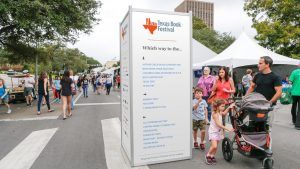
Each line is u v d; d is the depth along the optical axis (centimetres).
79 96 2372
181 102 571
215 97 797
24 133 856
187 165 543
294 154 601
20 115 1263
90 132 852
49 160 585
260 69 558
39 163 567
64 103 1119
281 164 539
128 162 562
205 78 918
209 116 904
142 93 535
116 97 2231
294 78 887
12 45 2262
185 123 576
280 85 538
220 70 785
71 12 1838
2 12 1545
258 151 511
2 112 1405
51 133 843
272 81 546
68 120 1083
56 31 1853
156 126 549
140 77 531
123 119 612
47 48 2648
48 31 1989
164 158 560
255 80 581
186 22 568
